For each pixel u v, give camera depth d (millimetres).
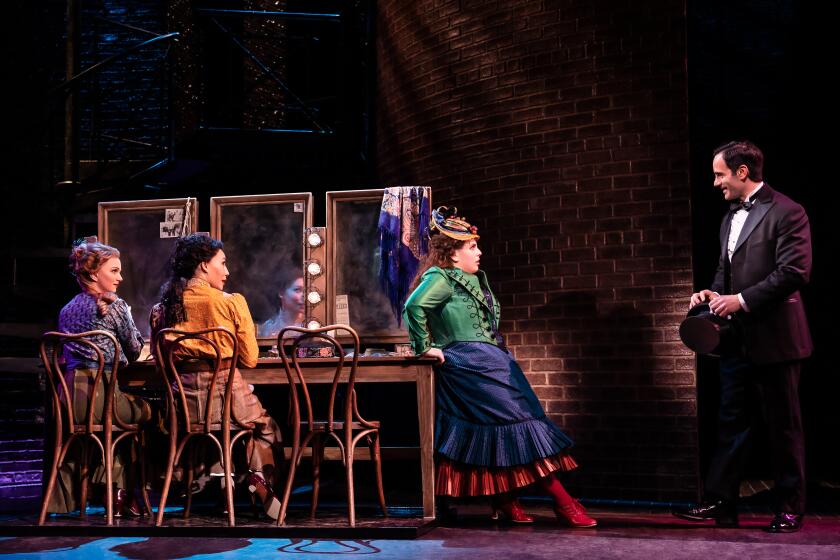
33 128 6723
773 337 3836
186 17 7230
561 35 5113
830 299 5777
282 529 3838
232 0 7242
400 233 4953
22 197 6996
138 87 7281
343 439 4250
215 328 3932
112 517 4055
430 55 5746
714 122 5301
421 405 4109
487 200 5344
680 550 3445
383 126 6242
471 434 4047
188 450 4328
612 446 4852
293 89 7504
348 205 5086
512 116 5266
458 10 5570
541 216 5121
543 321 5078
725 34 5344
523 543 3621
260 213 5184
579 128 5035
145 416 4332
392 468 5875
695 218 5141
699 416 4742
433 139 5691
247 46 7316
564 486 4965
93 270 4414
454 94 5566
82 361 4324
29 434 6191
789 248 3828
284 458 4414
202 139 6504
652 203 4832
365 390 6051
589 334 4945
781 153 5461
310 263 5062
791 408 3857
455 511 4289
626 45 4934
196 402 4145
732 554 3359
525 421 4035
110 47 7359
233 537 3836
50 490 4102
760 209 3955
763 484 5402
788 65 5324
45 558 3404
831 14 5297
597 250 4949
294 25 7512
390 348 5043
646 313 4812
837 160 5398
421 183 5762
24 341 6434
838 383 5828
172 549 3562
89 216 6961
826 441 5879
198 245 4277
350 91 6879
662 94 4840
